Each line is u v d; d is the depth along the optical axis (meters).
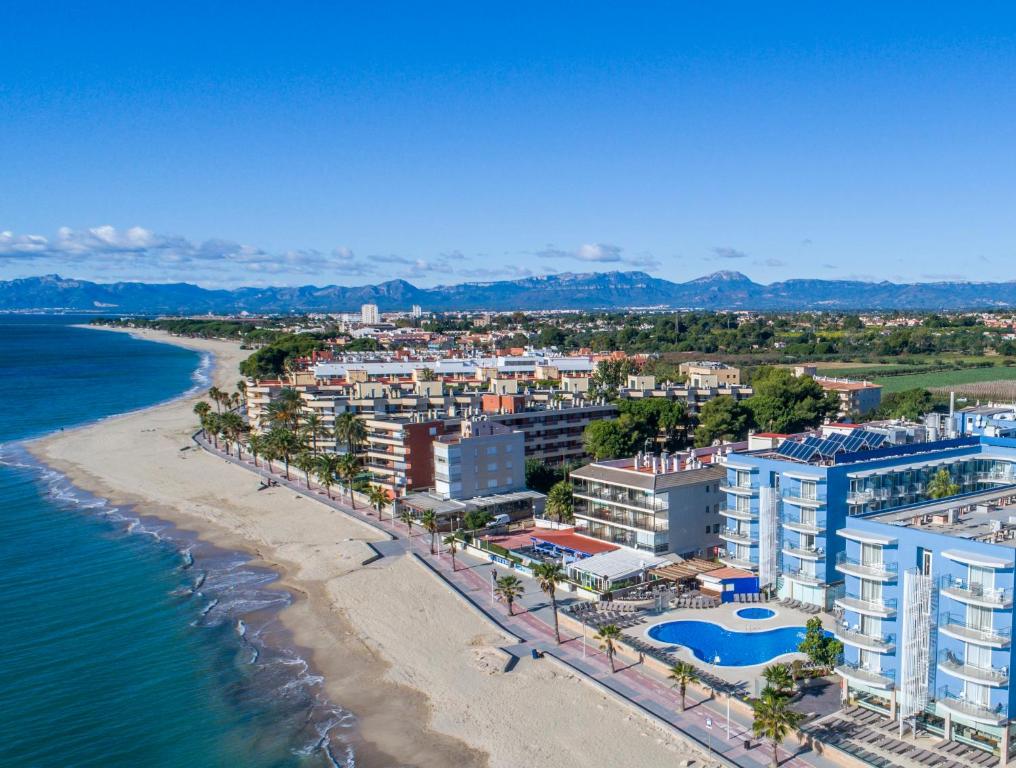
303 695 86.31
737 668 85.31
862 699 75.50
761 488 103.75
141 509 163.50
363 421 169.50
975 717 65.12
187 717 82.25
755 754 69.50
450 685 86.50
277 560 131.38
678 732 73.31
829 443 105.62
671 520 117.62
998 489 90.19
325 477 164.62
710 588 106.88
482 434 151.75
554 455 177.38
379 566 124.69
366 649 97.19
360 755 74.44
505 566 122.88
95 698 86.38
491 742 75.19
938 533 71.25
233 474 190.00
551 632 98.00
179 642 100.19
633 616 100.12
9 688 88.62
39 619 107.31
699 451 137.88
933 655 69.19
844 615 77.44
